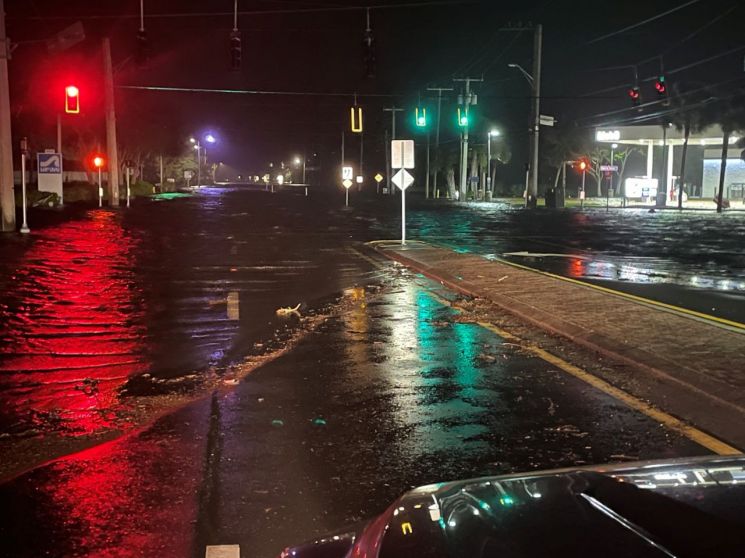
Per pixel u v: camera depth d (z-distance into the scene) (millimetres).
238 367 8156
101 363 8344
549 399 6887
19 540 4074
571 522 2031
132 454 5430
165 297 13008
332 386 7359
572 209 53844
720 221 38406
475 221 38156
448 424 6160
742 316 10922
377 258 19734
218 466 5199
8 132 26312
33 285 14203
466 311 11656
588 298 12133
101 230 28281
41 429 6023
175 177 125938
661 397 6910
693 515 2045
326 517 4395
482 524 2059
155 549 3984
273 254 20531
